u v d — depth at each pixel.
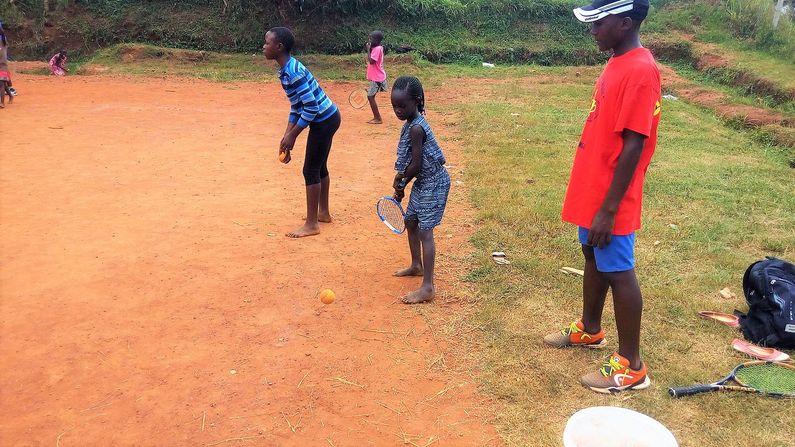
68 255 5.53
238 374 3.96
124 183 7.59
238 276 5.24
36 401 3.67
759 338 4.34
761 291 4.40
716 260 5.67
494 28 23.11
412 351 4.25
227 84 16.12
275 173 8.23
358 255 5.75
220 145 9.62
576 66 21.64
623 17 3.31
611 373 3.78
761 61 17.14
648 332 4.45
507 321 4.60
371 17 22.52
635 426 3.17
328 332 4.46
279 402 3.70
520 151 9.44
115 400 3.69
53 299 4.79
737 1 20.91
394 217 5.36
